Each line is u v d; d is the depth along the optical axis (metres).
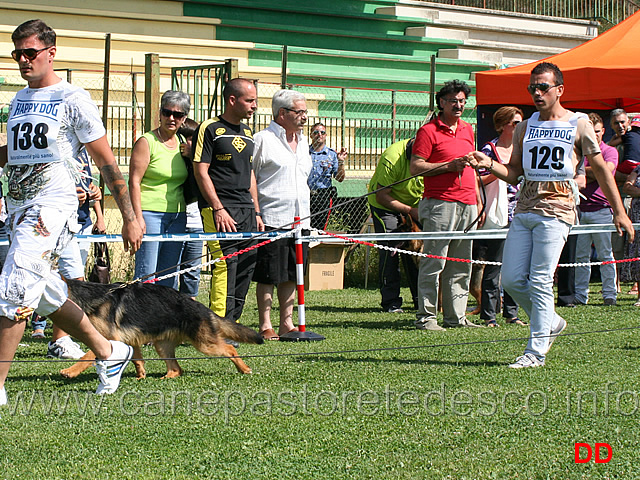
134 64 20.83
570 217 8.16
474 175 10.98
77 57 20.20
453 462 5.25
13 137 6.54
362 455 5.39
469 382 7.39
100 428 5.97
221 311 9.65
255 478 4.97
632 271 13.60
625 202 14.98
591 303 13.88
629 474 5.05
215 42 22.47
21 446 5.54
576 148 8.18
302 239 10.38
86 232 10.08
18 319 6.45
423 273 10.98
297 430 5.93
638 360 8.46
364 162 21.59
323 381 7.45
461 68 26.92
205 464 5.21
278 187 10.21
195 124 10.41
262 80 22.53
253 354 8.88
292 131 10.34
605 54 15.95
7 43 19.48
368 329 10.97
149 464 5.20
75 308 6.82
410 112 24.53
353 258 17.16
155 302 7.55
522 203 8.31
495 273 11.49
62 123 6.54
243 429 5.96
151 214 9.66
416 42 26.95
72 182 6.67
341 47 25.38
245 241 9.56
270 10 24.53
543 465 5.19
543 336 8.20
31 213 6.47
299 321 10.21
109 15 21.23
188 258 10.65
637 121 18.34
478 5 29.62
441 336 10.23
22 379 7.60
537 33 30.12
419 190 12.63
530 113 17.31
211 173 9.65
